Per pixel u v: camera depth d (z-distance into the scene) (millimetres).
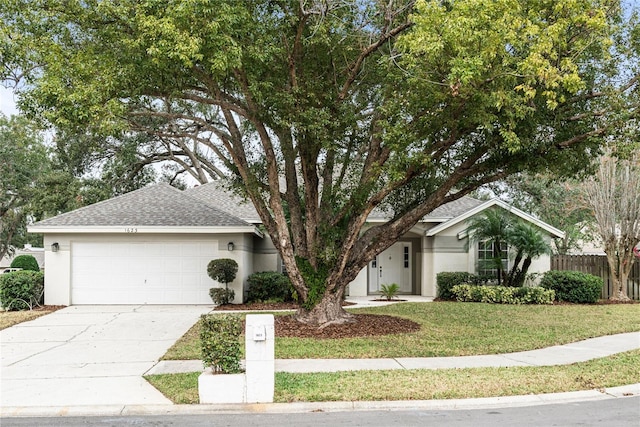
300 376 8898
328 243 13750
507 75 9875
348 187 14711
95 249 19906
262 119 12133
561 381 8625
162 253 20000
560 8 9680
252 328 7660
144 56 10398
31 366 10000
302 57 12656
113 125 10188
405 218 13469
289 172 14297
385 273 24156
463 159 13438
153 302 19859
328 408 7457
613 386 8445
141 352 11266
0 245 41125
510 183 30250
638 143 10781
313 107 12000
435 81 10578
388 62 11500
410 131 11586
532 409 7402
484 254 22344
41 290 19438
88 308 18766
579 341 12445
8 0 10523
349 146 13922
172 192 22234
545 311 17266
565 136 11914
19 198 36906
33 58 10742
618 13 11148
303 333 12836
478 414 7160
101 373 9383
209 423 6777
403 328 13578
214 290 19078
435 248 22266
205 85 12414
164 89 11164
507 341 12180
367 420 6887
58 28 11359
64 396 7930
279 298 20016
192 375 9062
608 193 21156
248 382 7602
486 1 9109
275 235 13852
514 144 10438
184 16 9281
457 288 20250
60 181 30000
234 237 20000
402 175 11359
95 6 10633
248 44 10609
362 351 11016
